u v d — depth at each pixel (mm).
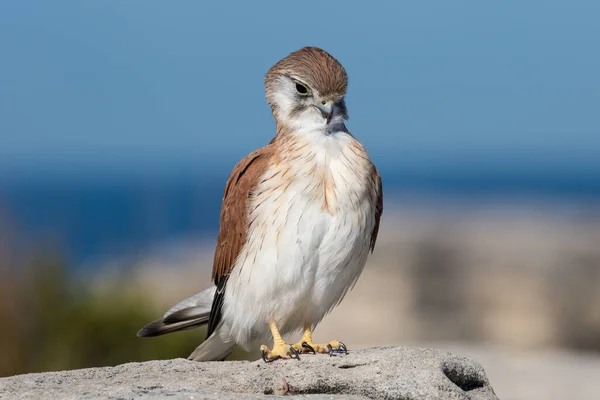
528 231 33719
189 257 35938
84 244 40125
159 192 119562
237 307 8477
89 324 13273
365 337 21625
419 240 29969
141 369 7688
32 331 13297
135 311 13539
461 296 24203
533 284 24516
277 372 7262
